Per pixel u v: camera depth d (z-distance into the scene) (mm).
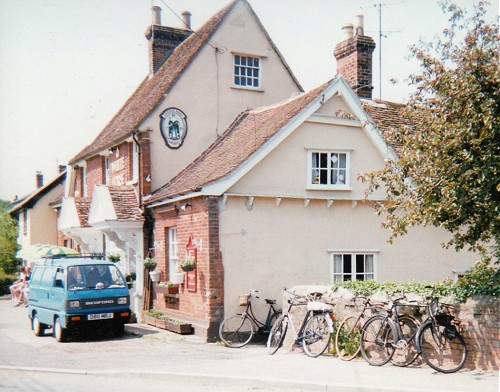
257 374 9562
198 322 14656
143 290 18062
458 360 9297
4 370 11242
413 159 9711
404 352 10055
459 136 8883
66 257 17391
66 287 14867
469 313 9297
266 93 20578
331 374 9344
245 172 14367
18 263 39469
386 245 15883
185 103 19125
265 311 14531
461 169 8953
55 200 35938
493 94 8844
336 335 11125
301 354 11875
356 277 15641
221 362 11078
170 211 16500
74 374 10719
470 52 9344
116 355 12555
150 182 18312
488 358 9023
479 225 9688
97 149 22250
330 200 15273
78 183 27281
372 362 10094
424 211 9664
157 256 17562
